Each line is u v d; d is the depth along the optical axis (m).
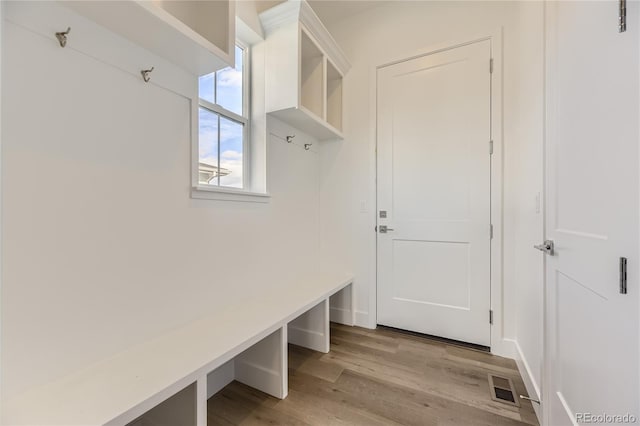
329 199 2.78
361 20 2.64
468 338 2.23
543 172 1.39
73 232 1.03
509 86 2.10
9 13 0.88
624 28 0.77
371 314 2.58
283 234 2.27
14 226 0.90
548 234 1.32
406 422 1.41
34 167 0.94
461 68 2.26
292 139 2.37
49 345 0.97
